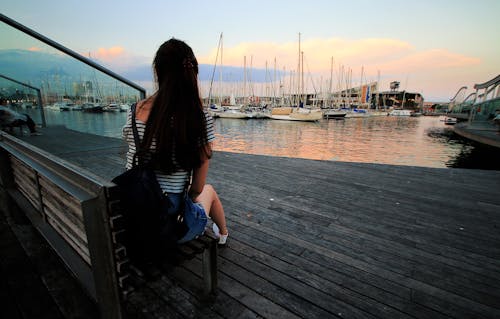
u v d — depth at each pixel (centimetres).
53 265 178
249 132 3462
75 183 105
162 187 119
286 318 145
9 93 482
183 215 125
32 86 473
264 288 168
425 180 417
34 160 145
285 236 235
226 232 210
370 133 3634
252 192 348
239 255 204
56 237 162
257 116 5169
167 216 110
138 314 144
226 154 596
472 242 231
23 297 149
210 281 155
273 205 305
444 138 3122
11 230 221
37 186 173
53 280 163
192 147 113
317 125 4597
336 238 234
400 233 245
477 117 2695
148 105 117
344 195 343
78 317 135
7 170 238
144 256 112
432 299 162
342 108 7706
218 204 193
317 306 154
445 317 148
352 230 249
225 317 144
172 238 115
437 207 307
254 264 193
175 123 108
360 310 152
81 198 92
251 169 465
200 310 149
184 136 110
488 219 277
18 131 514
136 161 113
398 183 400
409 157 1962
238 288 167
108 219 92
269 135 3194
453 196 345
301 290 167
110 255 96
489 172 470
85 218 93
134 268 121
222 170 457
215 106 5369
